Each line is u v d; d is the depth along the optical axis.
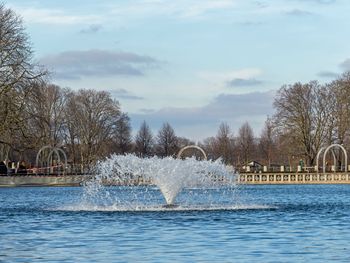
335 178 174.88
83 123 190.38
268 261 30.09
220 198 82.94
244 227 44.50
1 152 167.50
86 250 33.72
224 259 30.69
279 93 186.75
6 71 123.00
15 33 124.56
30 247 35.00
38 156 162.12
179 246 35.12
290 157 186.88
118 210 59.62
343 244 35.75
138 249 34.06
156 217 52.06
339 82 188.25
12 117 121.69
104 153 189.12
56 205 70.62
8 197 94.50
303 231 42.16
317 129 186.12
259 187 150.00
